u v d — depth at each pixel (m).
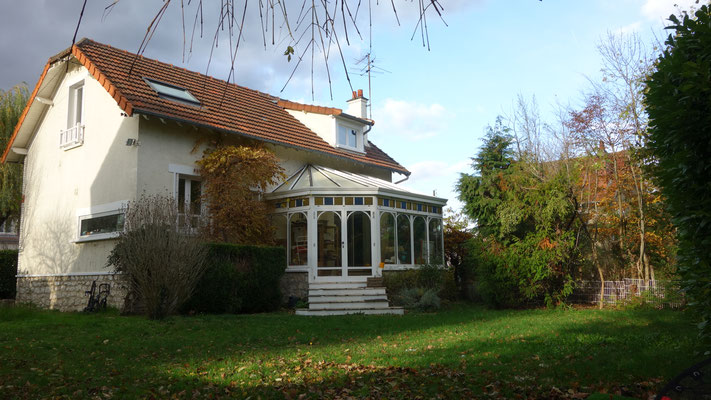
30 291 18.80
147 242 12.38
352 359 8.16
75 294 16.61
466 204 19.48
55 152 18.59
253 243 16.95
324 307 15.74
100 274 15.70
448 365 7.60
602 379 6.66
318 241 17.39
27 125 19.56
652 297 15.42
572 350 8.59
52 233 18.14
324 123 22.58
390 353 8.66
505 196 17.67
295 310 15.65
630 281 16.47
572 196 16.16
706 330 6.40
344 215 17.50
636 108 17.00
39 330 10.76
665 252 16.98
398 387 6.40
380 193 17.75
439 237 20.66
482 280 17.28
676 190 6.47
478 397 5.95
